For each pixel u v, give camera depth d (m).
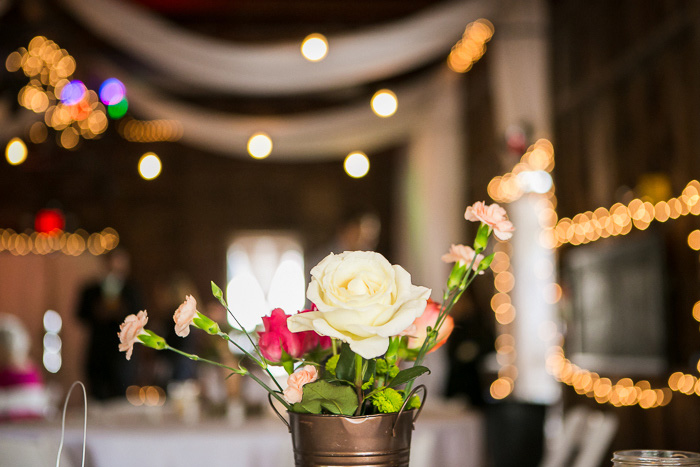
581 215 6.02
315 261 12.01
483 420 3.72
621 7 5.21
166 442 3.21
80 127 10.84
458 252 1.29
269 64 6.47
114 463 3.20
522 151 6.49
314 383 1.17
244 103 11.44
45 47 8.16
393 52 6.38
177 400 3.84
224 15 9.00
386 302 1.12
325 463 1.17
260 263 12.12
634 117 5.09
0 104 7.93
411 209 10.59
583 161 5.96
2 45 8.04
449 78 8.55
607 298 5.48
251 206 12.10
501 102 6.62
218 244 11.99
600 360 5.62
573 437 3.31
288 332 1.26
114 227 11.73
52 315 10.31
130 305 7.64
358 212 6.49
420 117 8.86
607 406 5.49
